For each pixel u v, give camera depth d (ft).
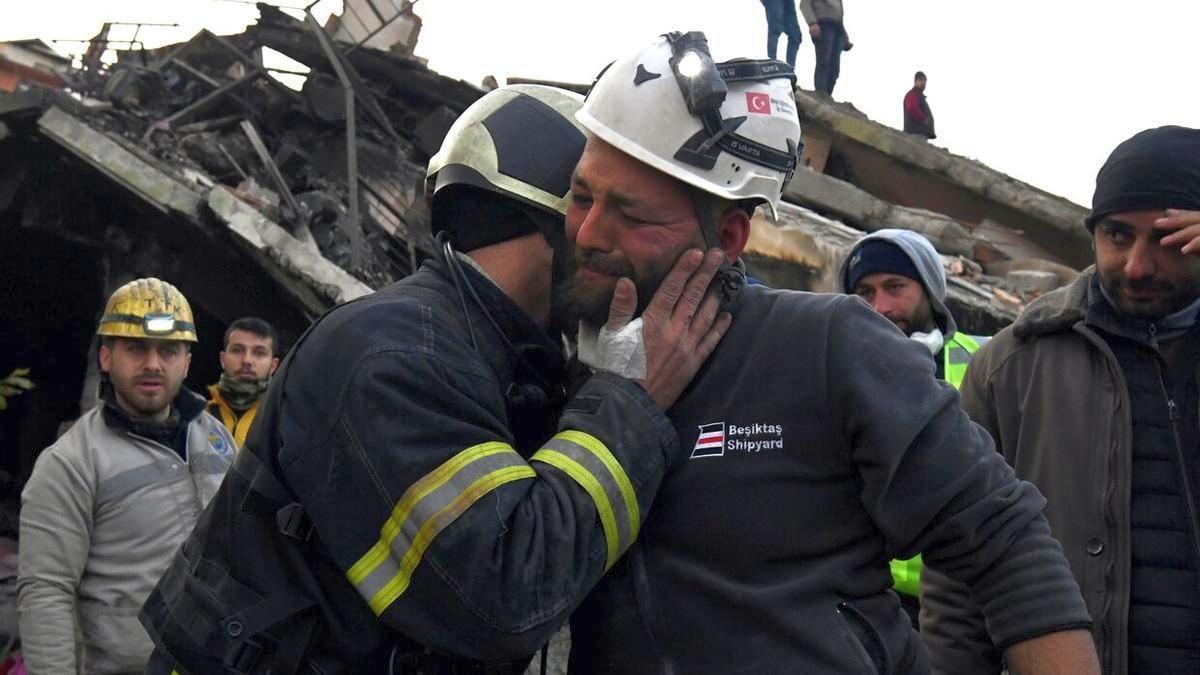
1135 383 7.16
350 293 23.12
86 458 10.21
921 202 30.73
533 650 4.22
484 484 4.26
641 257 4.58
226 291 26.53
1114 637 6.85
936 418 4.49
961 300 22.53
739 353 4.69
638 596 4.52
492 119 5.31
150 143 27.40
